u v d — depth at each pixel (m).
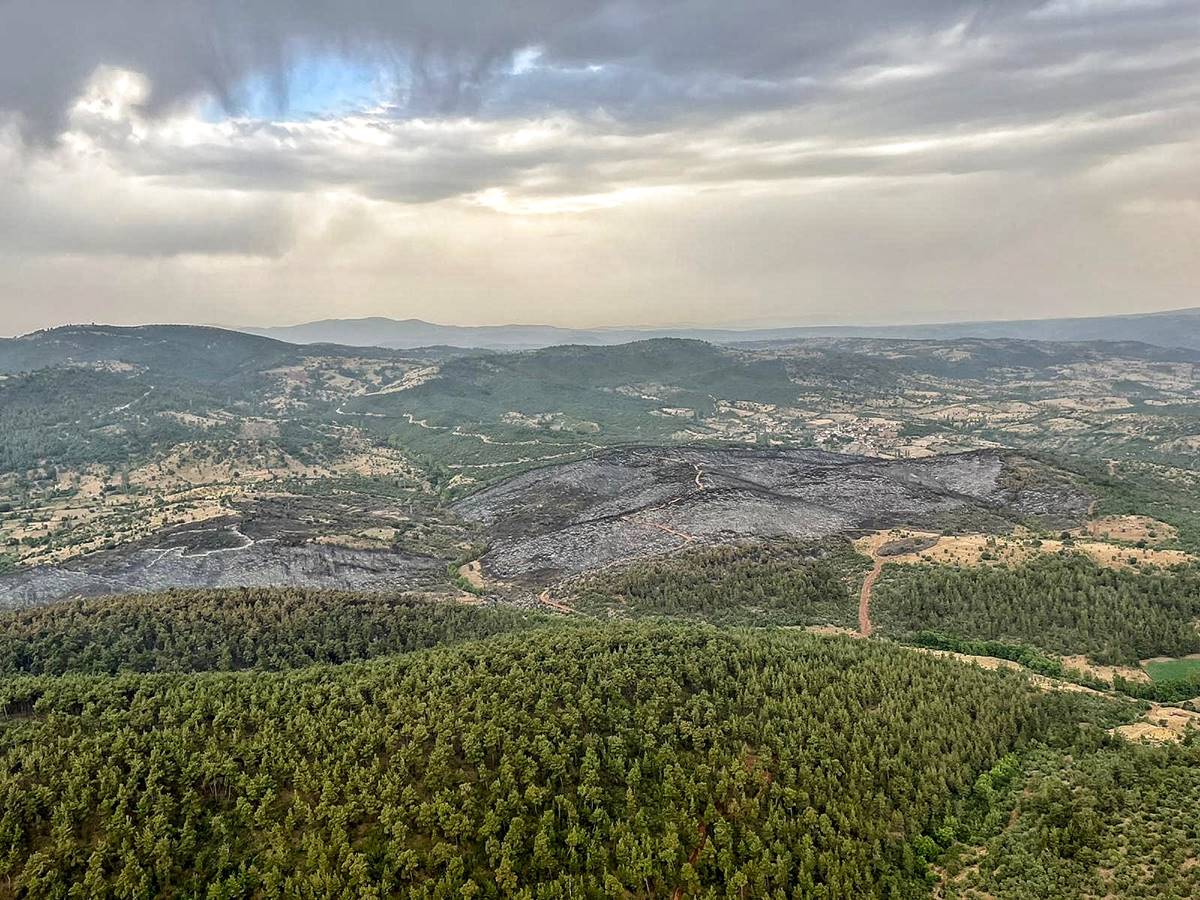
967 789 94.88
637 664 113.12
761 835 84.44
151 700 106.19
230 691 110.25
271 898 74.75
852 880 80.69
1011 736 105.88
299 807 83.56
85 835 80.44
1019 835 86.06
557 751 92.12
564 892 76.25
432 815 81.69
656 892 78.31
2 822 78.31
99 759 89.88
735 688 107.88
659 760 92.12
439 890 74.38
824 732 98.44
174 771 89.00
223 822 82.69
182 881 77.44
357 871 75.44
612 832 82.50
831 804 87.25
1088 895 74.81
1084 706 114.81
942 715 105.19
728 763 92.38
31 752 90.62
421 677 111.31
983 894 79.75
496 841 79.44
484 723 95.25
